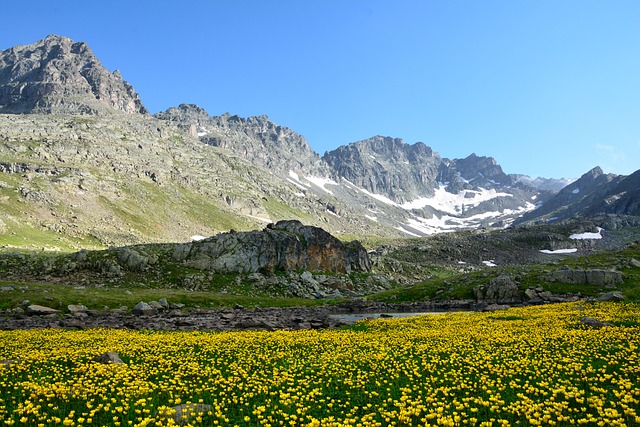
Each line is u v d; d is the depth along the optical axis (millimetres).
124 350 30625
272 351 31047
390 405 18422
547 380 20828
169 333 43219
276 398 19641
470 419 15797
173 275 117250
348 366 25406
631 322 38531
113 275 112500
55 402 17922
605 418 14953
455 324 45688
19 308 68688
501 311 59312
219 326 55562
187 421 15969
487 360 25578
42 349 30547
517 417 16422
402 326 46906
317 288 129000
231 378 22125
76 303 77188
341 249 154500
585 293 88312
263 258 131125
